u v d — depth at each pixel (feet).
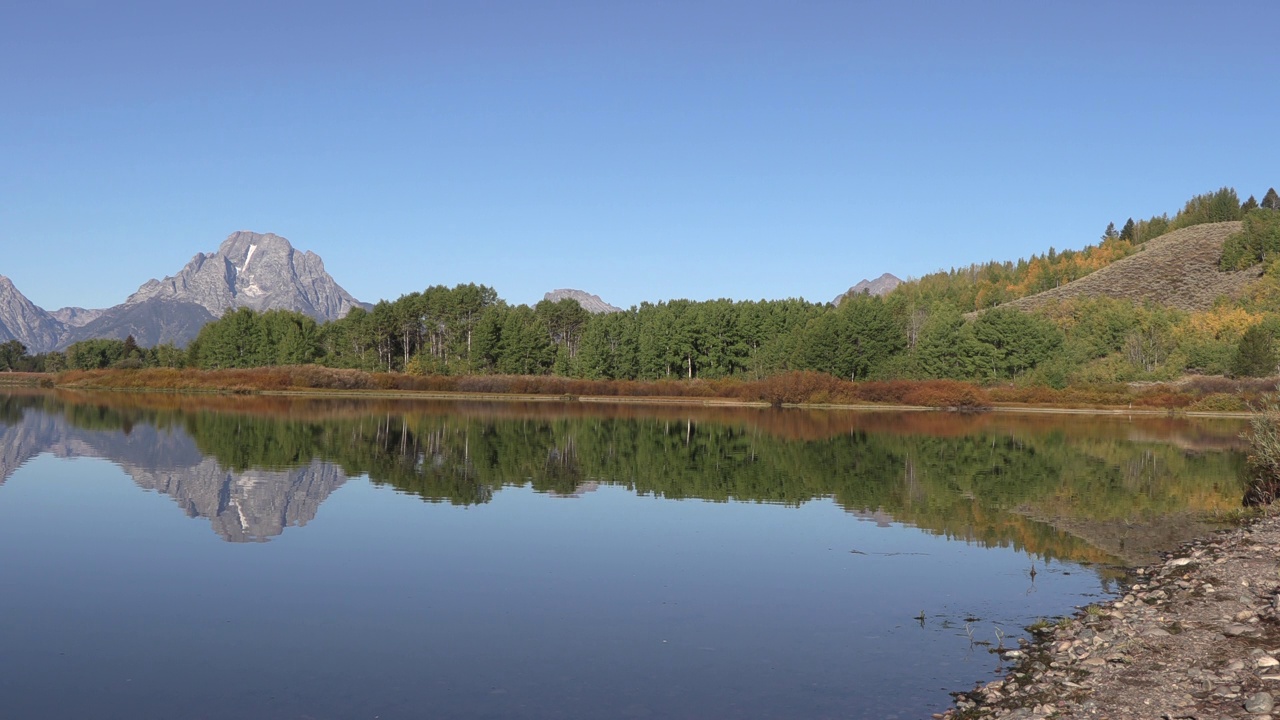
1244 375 309.22
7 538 68.13
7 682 38.63
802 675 39.27
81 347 476.54
